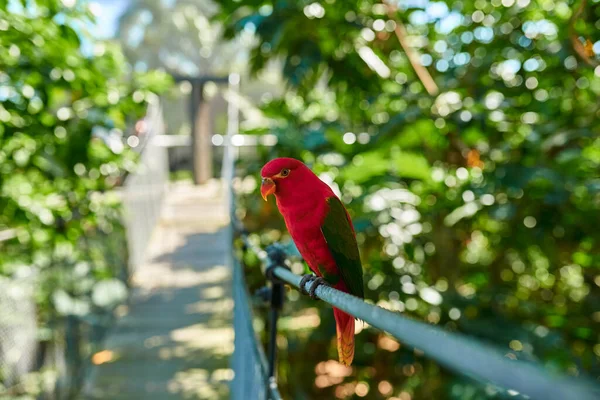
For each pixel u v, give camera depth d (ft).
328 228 7.43
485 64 16.98
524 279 19.31
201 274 30.22
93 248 21.58
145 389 17.54
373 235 16.28
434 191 14.58
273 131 16.02
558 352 13.06
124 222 26.84
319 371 19.66
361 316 3.26
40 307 16.65
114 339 21.75
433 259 16.74
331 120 20.24
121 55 16.34
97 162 16.03
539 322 16.49
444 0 17.33
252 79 17.31
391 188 14.57
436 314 14.51
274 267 8.29
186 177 63.31
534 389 1.47
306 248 7.70
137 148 34.17
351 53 16.83
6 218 14.56
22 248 15.72
